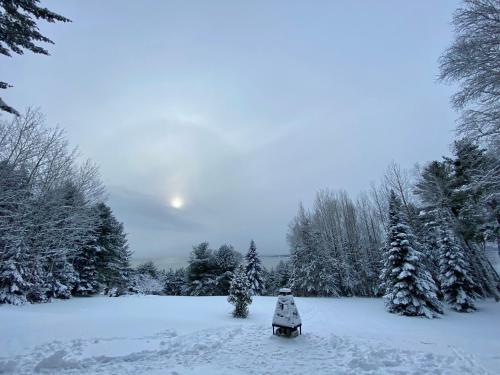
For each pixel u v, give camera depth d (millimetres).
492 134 10328
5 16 6551
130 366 6590
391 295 19531
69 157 22250
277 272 53781
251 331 10289
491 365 6125
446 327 15000
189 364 6664
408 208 29391
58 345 7805
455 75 10430
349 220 39781
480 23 9711
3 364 6484
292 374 5809
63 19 7039
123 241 37312
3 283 18578
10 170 17266
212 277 40969
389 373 5684
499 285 27141
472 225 22422
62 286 23266
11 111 6852
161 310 16156
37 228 20797
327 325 13539
